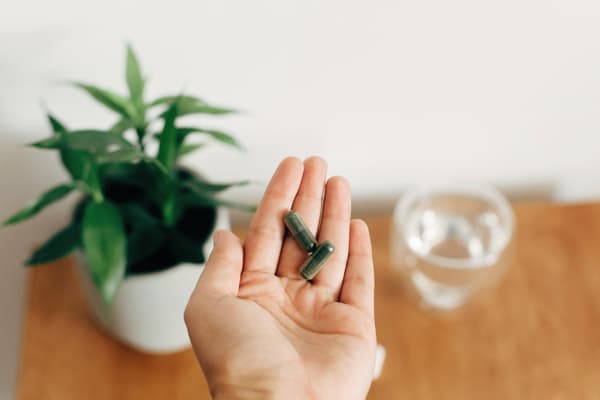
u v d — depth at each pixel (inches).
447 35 18.7
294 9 17.8
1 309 24.2
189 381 19.6
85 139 15.3
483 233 21.9
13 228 21.9
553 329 20.5
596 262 21.6
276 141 20.9
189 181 17.3
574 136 21.7
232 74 19.0
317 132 20.8
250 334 14.8
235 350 14.7
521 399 19.4
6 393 26.5
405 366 19.9
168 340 19.2
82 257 17.3
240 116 20.1
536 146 21.9
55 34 17.8
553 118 21.0
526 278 21.3
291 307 16.2
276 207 16.3
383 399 19.3
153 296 17.6
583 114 21.0
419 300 21.0
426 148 21.6
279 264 16.8
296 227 16.2
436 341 20.3
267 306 16.0
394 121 20.7
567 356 20.0
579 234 22.1
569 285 21.2
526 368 19.8
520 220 22.4
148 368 19.7
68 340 20.2
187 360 19.8
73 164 16.6
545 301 20.9
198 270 17.7
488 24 18.5
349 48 18.7
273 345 14.8
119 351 20.0
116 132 16.1
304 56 18.8
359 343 15.4
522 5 18.2
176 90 19.3
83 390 19.4
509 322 20.6
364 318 15.8
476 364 19.9
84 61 18.4
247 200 22.6
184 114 16.2
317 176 16.7
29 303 20.7
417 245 21.7
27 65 18.2
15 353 25.6
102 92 16.6
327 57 18.9
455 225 21.8
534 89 20.2
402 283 21.4
